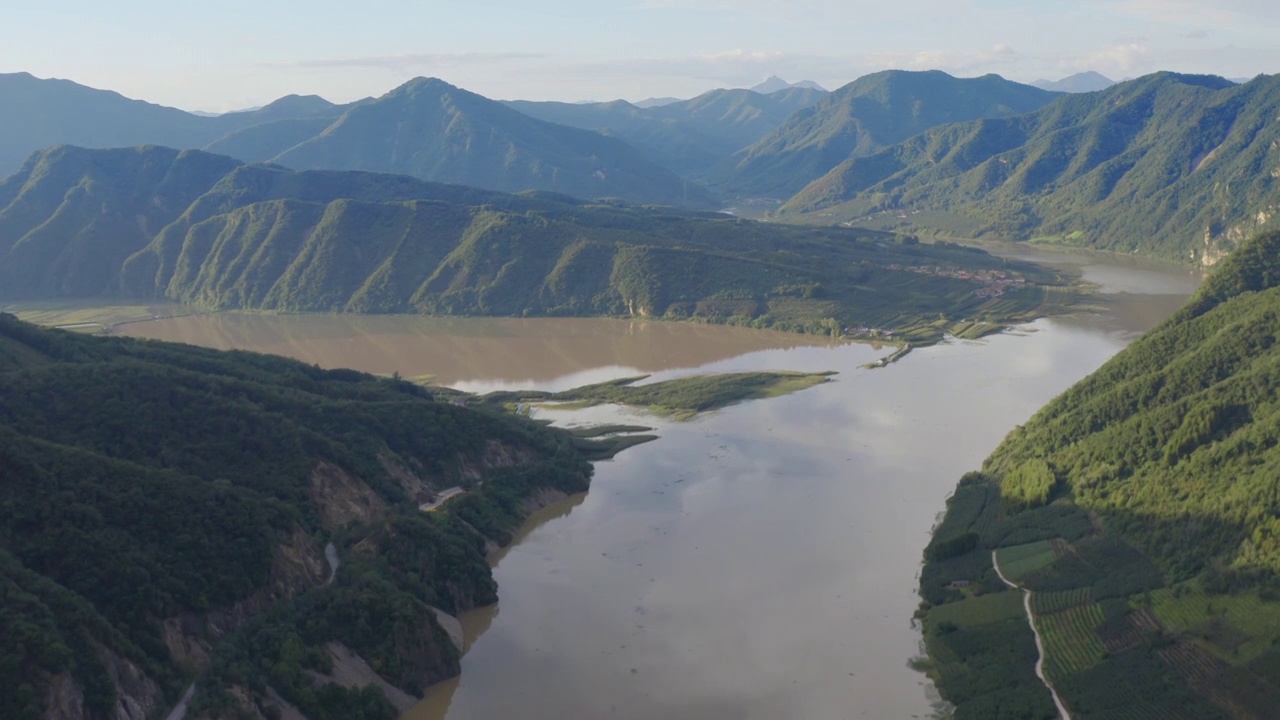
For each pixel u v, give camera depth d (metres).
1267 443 167.88
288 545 163.12
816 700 135.75
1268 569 143.50
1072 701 130.25
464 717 137.38
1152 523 168.38
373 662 144.00
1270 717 121.19
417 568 166.75
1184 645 137.00
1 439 150.38
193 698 126.94
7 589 123.56
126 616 133.38
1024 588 161.00
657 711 134.62
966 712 130.38
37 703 112.94
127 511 149.38
